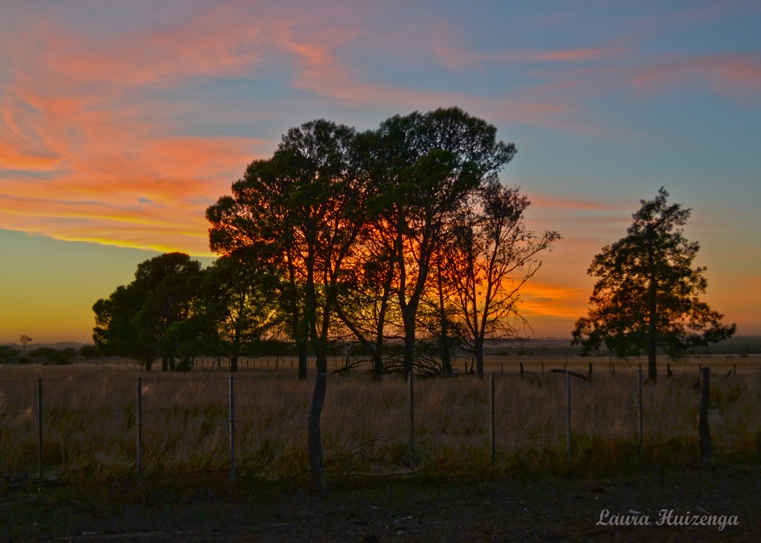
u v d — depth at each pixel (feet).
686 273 110.22
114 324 192.54
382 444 39.75
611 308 113.39
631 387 71.10
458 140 114.93
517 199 116.98
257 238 123.13
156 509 28.43
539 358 359.66
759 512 27.45
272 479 32.89
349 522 26.35
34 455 36.52
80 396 57.31
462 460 36.09
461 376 107.86
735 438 44.06
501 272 116.98
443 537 24.04
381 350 118.01
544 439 41.06
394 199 103.86
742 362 249.14
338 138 121.60
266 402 53.31
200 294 146.92
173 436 39.40
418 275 115.34
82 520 26.73
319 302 115.14
